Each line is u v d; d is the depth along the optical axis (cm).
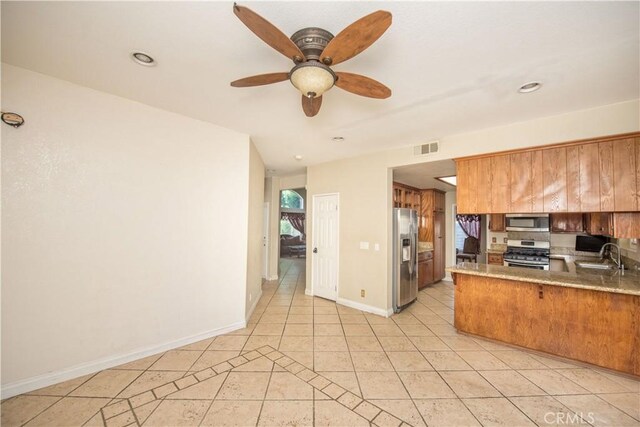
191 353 278
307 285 514
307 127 319
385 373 245
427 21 150
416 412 195
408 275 444
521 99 244
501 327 306
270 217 638
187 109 277
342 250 455
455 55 181
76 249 230
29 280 210
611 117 253
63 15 150
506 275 297
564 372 249
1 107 201
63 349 224
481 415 192
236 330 340
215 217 321
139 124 263
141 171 265
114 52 184
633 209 247
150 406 198
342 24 155
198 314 307
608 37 161
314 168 510
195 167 304
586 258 468
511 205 308
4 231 201
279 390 219
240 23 154
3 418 183
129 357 258
